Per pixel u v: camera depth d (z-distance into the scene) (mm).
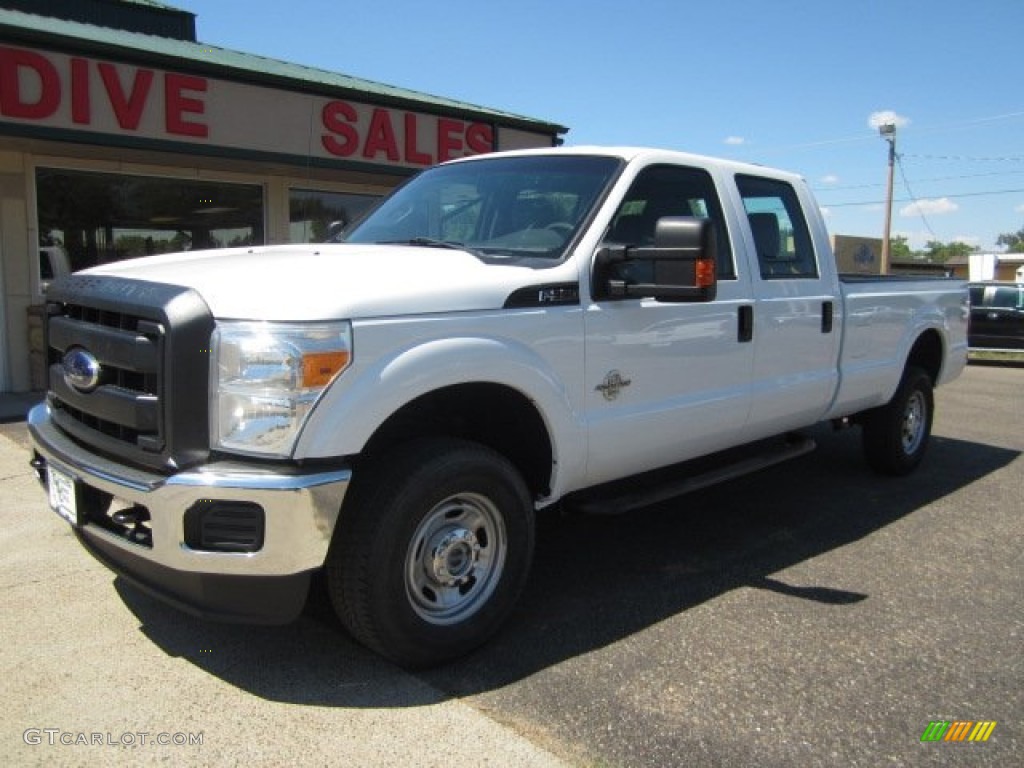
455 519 3361
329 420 2857
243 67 10148
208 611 2922
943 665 3432
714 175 4641
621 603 3996
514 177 4379
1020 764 2775
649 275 4090
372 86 13492
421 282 3191
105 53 9016
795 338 4969
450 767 2678
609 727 2920
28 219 9945
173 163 10914
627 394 3922
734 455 5238
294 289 2928
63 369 3494
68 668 3252
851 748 2840
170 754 2719
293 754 2729
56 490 3408
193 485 2789
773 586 4234
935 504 5766
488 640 3541
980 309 17188
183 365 2850
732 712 3039
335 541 3094
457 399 3502
